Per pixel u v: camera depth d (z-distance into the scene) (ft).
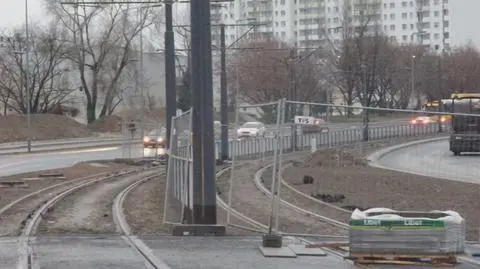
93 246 59.72
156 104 530.68
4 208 94.68
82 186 135.95
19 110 413.59
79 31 411.95
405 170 149.48
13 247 59.11
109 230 73.97
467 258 52.80
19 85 402.52
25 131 354.33
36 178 157.99
